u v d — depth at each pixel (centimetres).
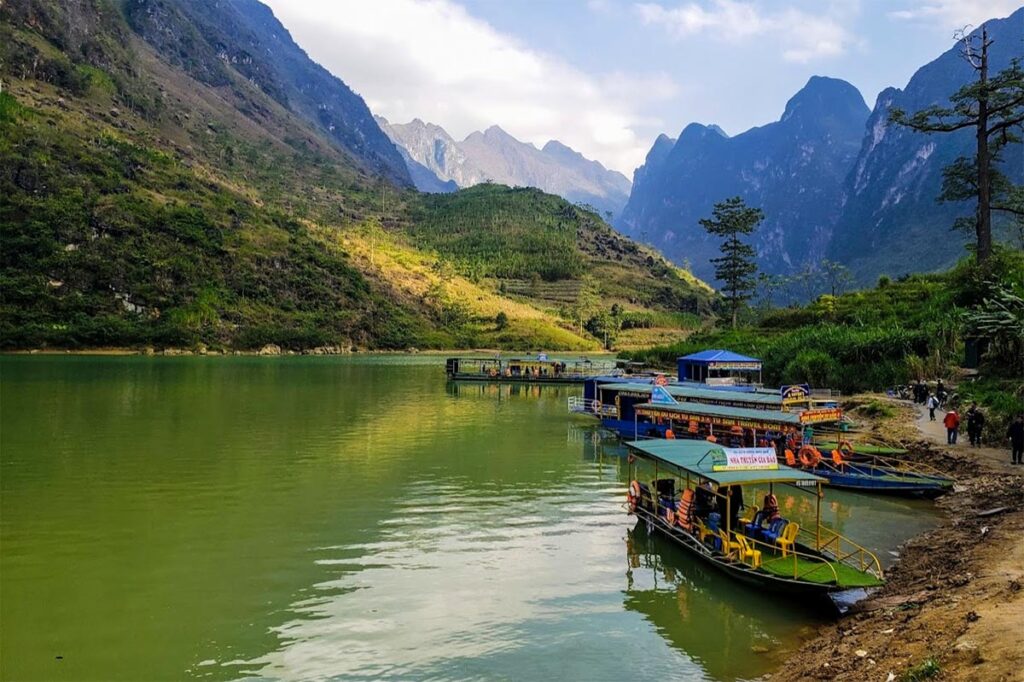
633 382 6003
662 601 1848
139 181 19762
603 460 3969
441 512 2797
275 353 16575
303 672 1480
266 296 18112
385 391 8150
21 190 16525
